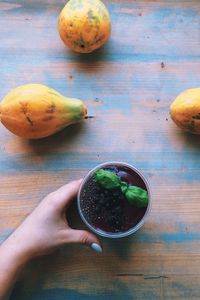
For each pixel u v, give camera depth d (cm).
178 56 48
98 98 48
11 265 41
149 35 48
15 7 48
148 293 45
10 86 48
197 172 46
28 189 46
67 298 45
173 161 47
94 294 45
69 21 43
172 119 45
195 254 45
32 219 43
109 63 48
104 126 47
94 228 42
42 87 43
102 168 43
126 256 45
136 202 40
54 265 45
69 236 43
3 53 48
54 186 46
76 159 47
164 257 45
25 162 47
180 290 45
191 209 46
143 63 48
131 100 47
